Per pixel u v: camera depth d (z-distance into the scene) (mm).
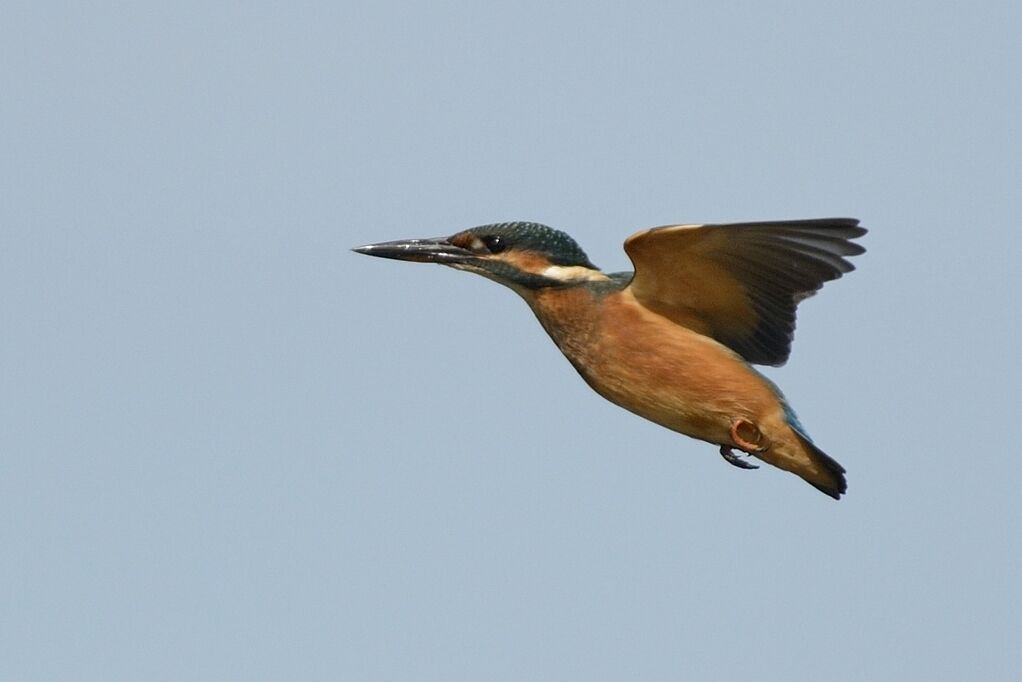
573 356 12312
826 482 11844
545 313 12391
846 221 10555
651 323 11961
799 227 10711
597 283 12242
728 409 11773
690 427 12070
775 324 11719
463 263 12641
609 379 12172
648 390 12000
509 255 12477
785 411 11758
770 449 11820
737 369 11750
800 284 11344
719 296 11711
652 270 11633
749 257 11250
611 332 12031
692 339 11883
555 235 12430
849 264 11102
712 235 11016
